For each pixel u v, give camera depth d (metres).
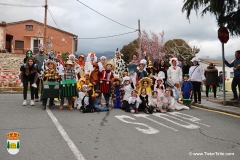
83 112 8.66
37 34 42.81
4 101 10.61
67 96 8.92
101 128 6.70
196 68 10.84
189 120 7.89
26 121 7.19
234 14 10.07
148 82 9.97
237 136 6.25
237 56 10.46
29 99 11.49
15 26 42.44
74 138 5.82
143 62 11.09
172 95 9.51
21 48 42.62
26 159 4.58
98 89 9.79
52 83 8.95
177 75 11.20
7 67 25.30
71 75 9.06
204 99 12.75
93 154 4.88
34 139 5.66
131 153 4.98
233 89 10.60
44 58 10.67
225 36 10.33
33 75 9.70
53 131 6.31
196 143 5.66
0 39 36.97
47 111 8.73
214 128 6.96
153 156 4.85
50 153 4.88
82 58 12.09
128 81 9.39
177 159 4.73
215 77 12.91
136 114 8.68
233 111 8.98
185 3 9.49
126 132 6.40
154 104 9.16
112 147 5.29
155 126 7.07
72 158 4.67
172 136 6.16
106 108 9.20
